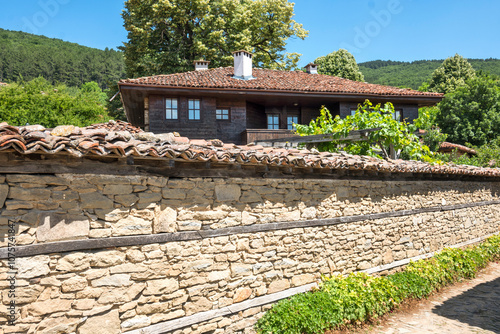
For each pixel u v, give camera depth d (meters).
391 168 6.43
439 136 16.28
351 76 30.91
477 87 26.67
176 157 3.69
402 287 6.38
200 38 19.92
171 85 11.34
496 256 9.68
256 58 22.88
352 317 5.28
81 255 3.47
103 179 3.62
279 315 4.79
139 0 19.69
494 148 17.06
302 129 10.23
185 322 4.14
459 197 9.52
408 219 7.72
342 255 6.22
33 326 3.18
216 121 12.92
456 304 6.53
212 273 4.46
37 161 3.23
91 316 3.52
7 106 18.22
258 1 21.75
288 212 5.38
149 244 3.94
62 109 19.36
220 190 4.59
